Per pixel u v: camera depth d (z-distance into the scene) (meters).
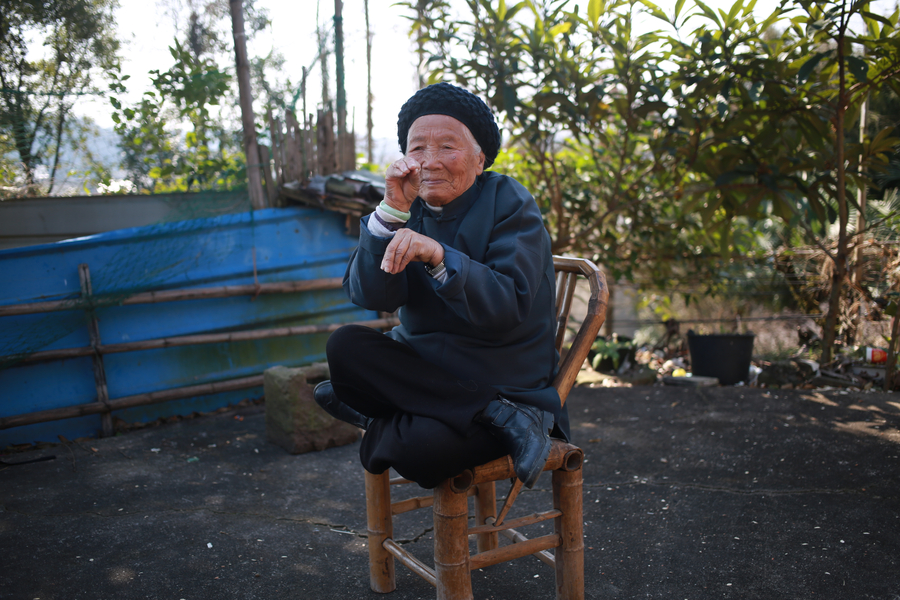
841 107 4.05
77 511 2.46
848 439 3.08
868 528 2.17
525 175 5.70
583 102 4.36
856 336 4.90
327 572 1.97
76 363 3.57
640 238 5.50
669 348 5.96
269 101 4.31
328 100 4.72
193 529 2.29
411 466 1.35
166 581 1.91
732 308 6.42
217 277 4.06
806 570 1.90
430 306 1.49
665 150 4.43
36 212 4.03
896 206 5.60
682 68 4.19
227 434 3.52
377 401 1.44
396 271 1.25
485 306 1.28
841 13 3.66
